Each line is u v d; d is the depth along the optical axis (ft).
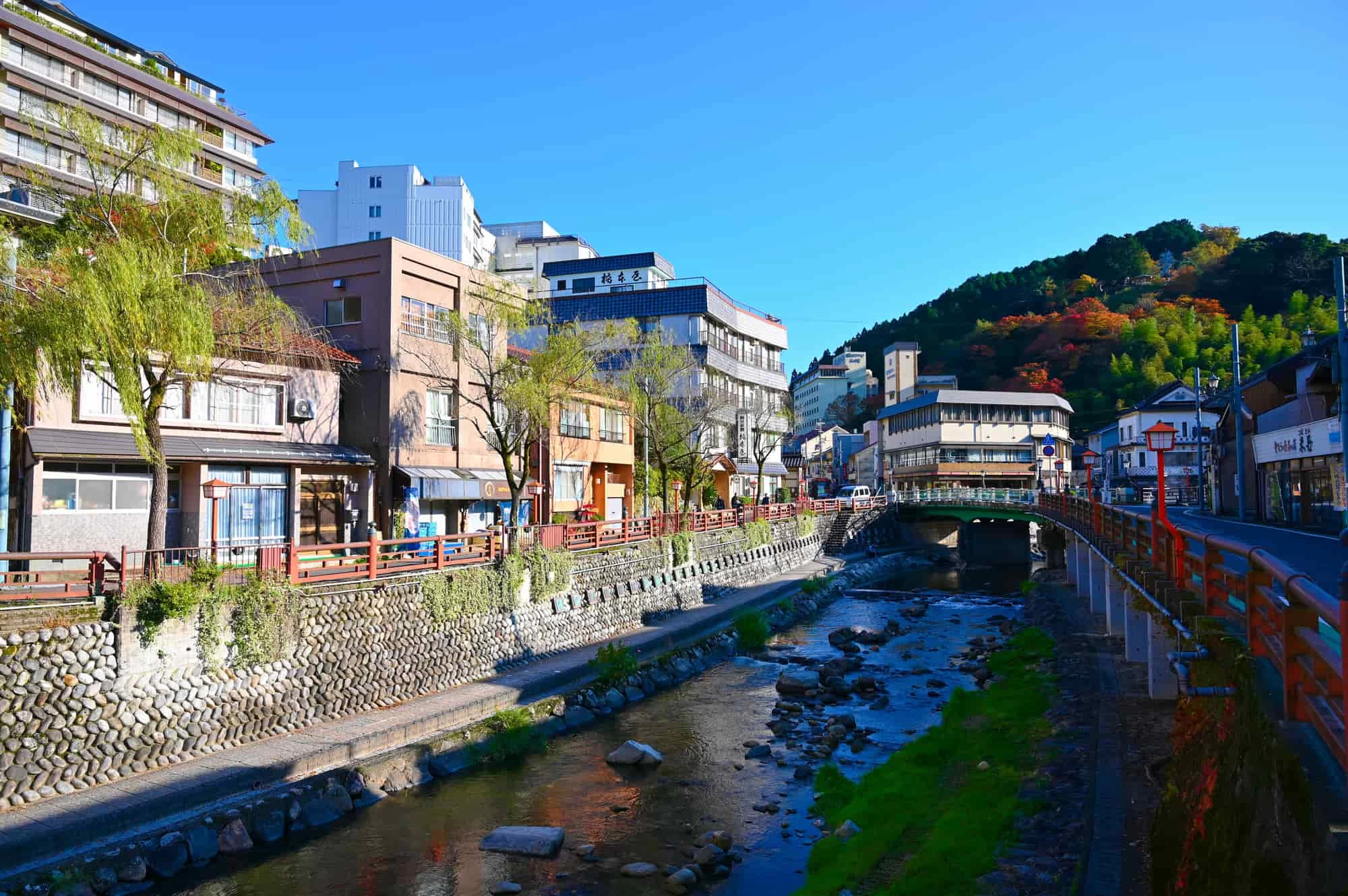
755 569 139.54
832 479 338.13
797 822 47.55
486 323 90.48
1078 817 35.70
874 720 68.03
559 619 83.25
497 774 55.47
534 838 44.19
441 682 67.15
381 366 92.02
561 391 92.68
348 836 45.44
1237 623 29.22
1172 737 37.11
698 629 97.45
